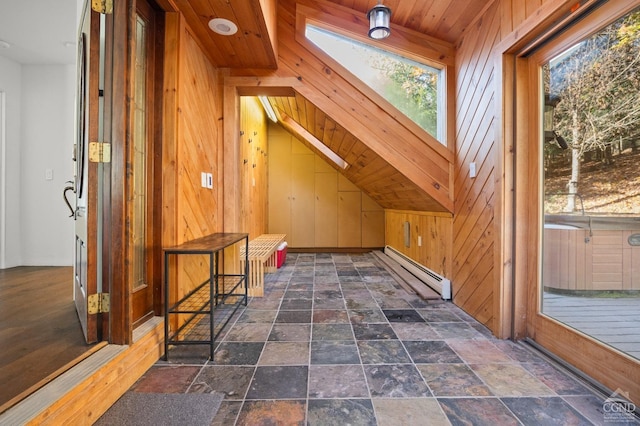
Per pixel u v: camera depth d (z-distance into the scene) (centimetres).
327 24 289
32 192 384
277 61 282
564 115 179
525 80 204
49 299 249
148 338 176
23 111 381
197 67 240
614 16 143
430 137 289
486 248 232
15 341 166
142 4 191
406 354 190
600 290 153
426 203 332
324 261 512
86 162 167
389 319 251
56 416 112
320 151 531
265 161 573
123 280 159
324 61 289
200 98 247
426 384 158
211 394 149
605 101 152
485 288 235
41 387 120
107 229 162
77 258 214
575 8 155
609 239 150
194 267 238
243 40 242
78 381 125
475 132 248
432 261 346
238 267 304
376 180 423
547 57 187
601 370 152
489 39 227
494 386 156
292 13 290
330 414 134
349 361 182
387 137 289
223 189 289
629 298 140
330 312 268
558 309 183
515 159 206
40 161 384
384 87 298
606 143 151
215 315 259
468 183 261
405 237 441
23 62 376
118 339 159
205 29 226
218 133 288
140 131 193
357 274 417
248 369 173
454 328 232
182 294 214
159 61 202
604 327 153
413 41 289
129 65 161
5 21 296
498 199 212
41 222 385
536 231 198
